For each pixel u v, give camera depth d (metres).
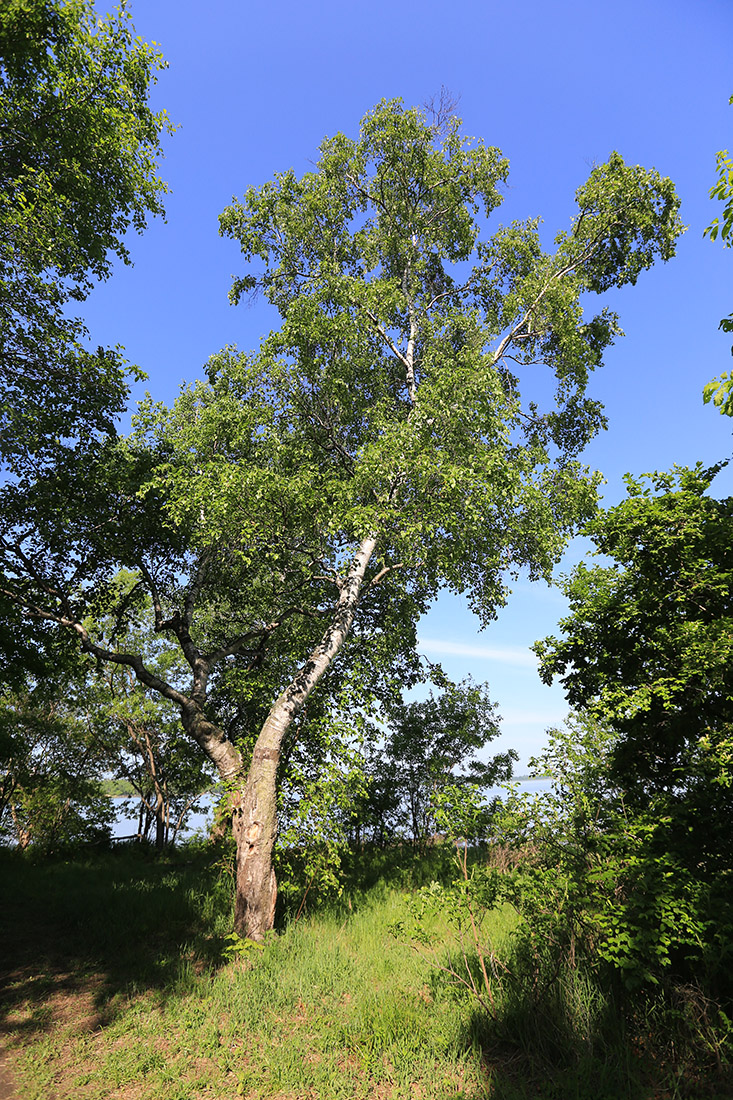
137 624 18.41
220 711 15.19
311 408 13.03
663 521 6.73
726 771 5.66
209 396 14.30
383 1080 4.80
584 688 7.43
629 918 4.92
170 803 22.78
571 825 6.09
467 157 15.08
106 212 11.30
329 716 11.04
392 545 11.21
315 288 13.47
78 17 9.52
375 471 9.99
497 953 6.46
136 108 11.12
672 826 6.07
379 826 14.82
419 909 6.18
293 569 11.48
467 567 12.22
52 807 20.20
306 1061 5.19
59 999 6.91
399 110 14.68
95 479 12.35
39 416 11.24
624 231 15.46
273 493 9.73
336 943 8.05
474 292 16.28
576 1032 4.88
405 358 14.47
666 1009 4.85
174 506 10.62
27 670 13.55
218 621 14.30
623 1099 4.12
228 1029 5.86
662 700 6.43
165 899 10.65
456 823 6.29
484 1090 4.47
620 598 7.17
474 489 10.09
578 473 12.90
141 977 7.39
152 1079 5.02
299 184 15.08
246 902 8.80
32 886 12.66
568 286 14.25
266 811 9.35
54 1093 4.89
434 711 15.56
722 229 5.68
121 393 12.16
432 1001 6.10
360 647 12.92
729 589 6.37
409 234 15.41
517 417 12.59
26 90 9.45
